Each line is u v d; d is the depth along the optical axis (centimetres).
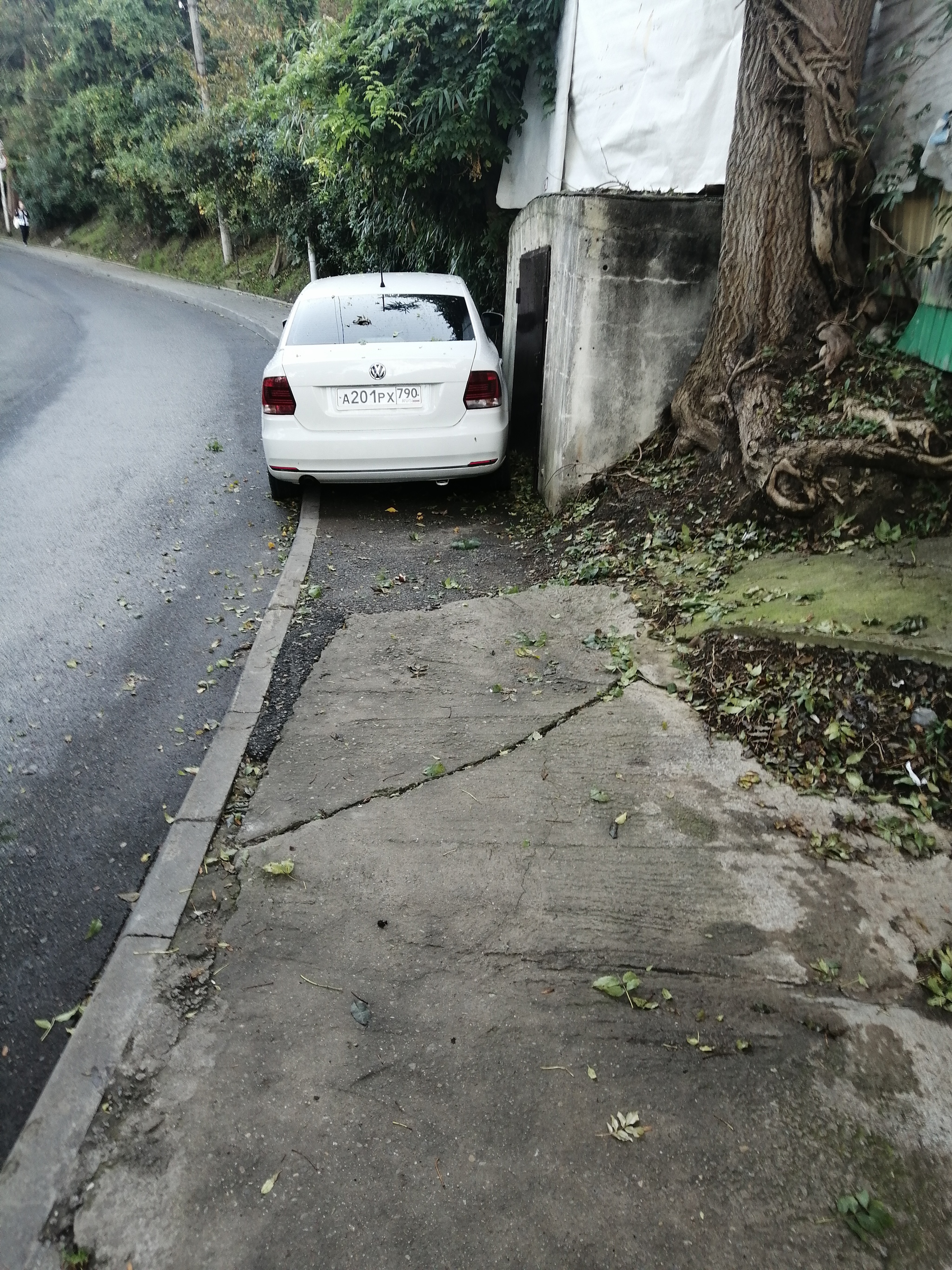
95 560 616
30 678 459
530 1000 253
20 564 608
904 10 480
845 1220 195
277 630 493
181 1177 208
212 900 295
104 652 487
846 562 436
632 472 615
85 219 3900
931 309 469
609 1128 216
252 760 373
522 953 269
